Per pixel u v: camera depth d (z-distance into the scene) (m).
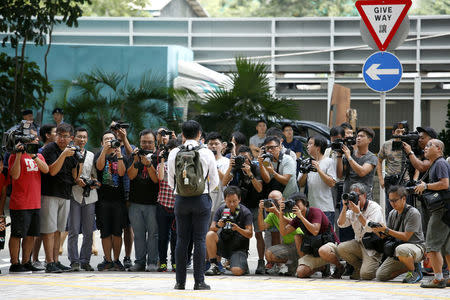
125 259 21.02
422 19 42.38
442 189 16.25
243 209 19.86
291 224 19.28
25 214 18.70
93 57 36.94
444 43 42.25
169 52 36.56
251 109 30.11
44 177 19.27
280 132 21.44
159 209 20.06
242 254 19.77
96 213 20.33
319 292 15.20
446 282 16.94
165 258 20.23
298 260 19.48
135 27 42.94
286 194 20.55
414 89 42.69
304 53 40.94
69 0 34.38
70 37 43.03
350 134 23.62
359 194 18.80
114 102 32.97
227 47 42.88
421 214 19.44
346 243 18.95
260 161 20.25
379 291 15.52
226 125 29.94
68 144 19.50
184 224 15.23
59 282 16.81
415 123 42.59
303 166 20.05
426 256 18.16
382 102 20.12
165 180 19.97
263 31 42.78
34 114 36.25
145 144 20.08
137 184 20.03
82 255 20.22
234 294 14.66
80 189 19.88
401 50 42.62
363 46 40.16
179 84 33.69
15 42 34.12
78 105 32.91
